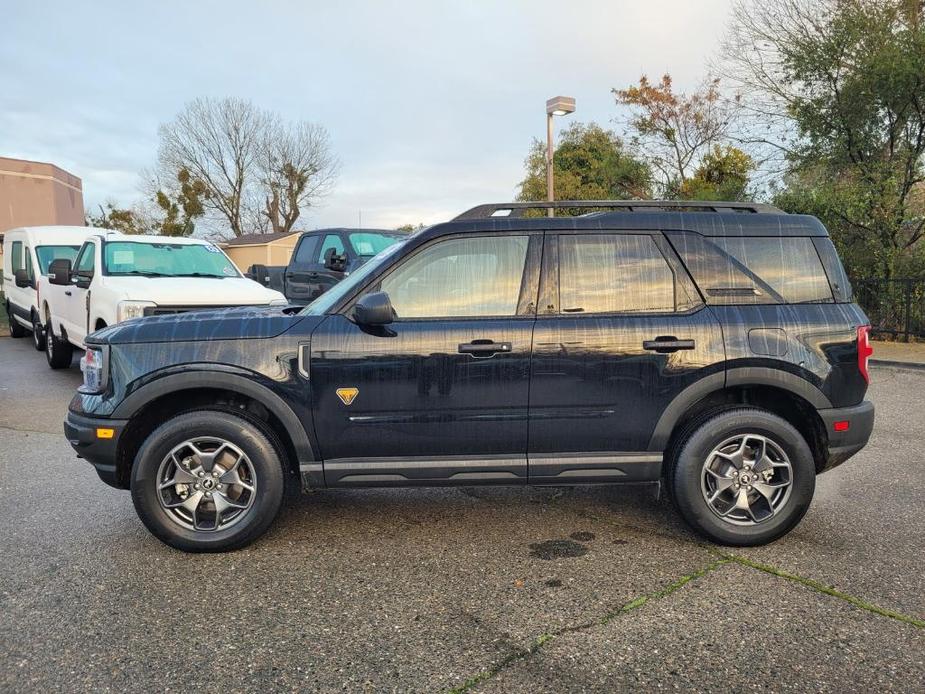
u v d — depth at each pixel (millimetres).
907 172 13734
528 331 3656
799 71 14320
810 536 3922
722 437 3695
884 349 12219
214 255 9180
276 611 3088
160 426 3664
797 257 3844
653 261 3783
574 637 2840
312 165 48562
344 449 3686
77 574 3479
